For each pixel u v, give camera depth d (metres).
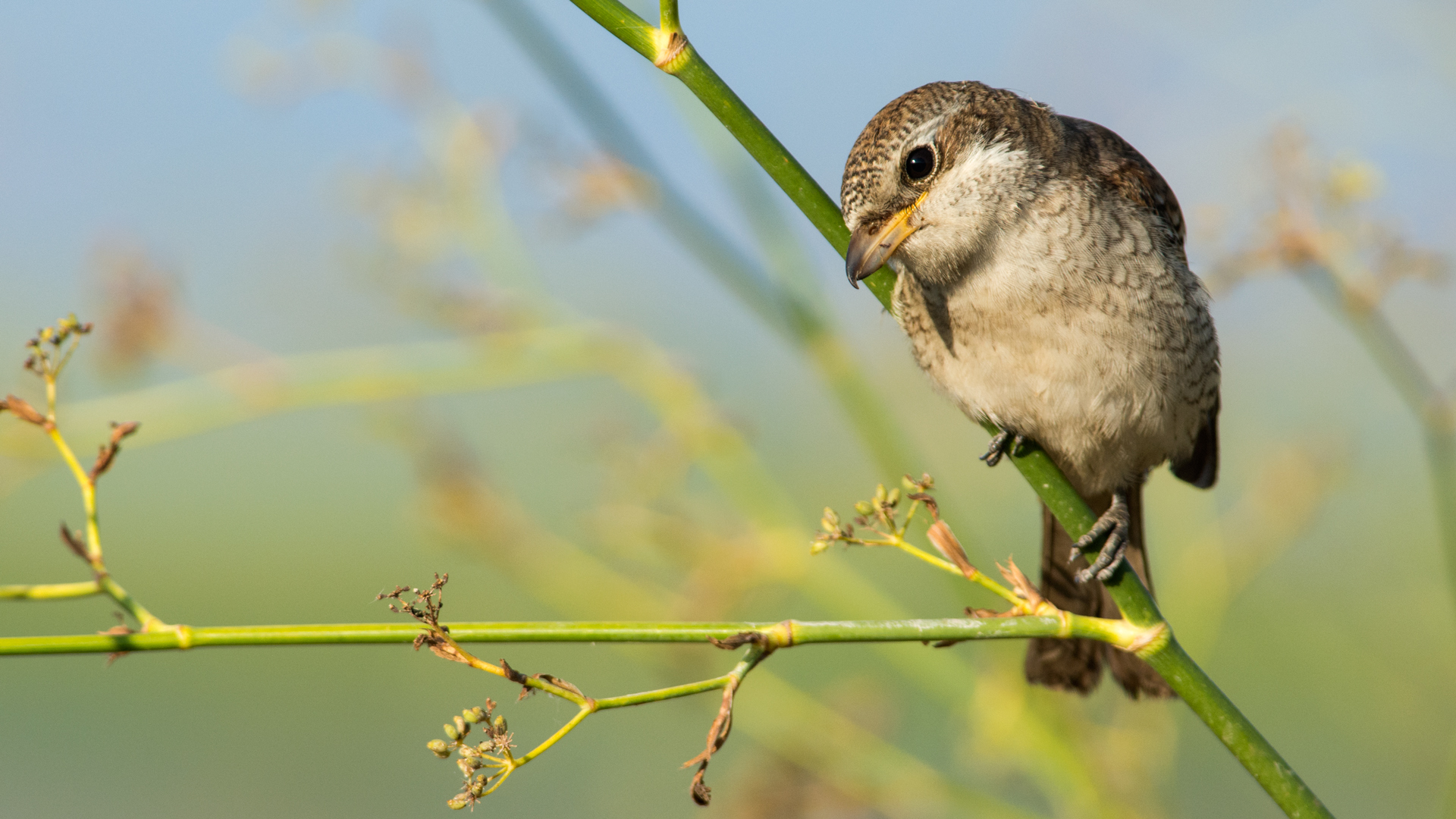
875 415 7.83
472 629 4.42
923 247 6.77
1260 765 4.98
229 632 4.34
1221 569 8.10
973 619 4.87
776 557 7.98
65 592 4.32
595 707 4.40
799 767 7.80
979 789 8.47
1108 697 8.47
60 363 4.52
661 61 5.11
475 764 4.32
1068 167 6.93
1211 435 7.88
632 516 8.09
